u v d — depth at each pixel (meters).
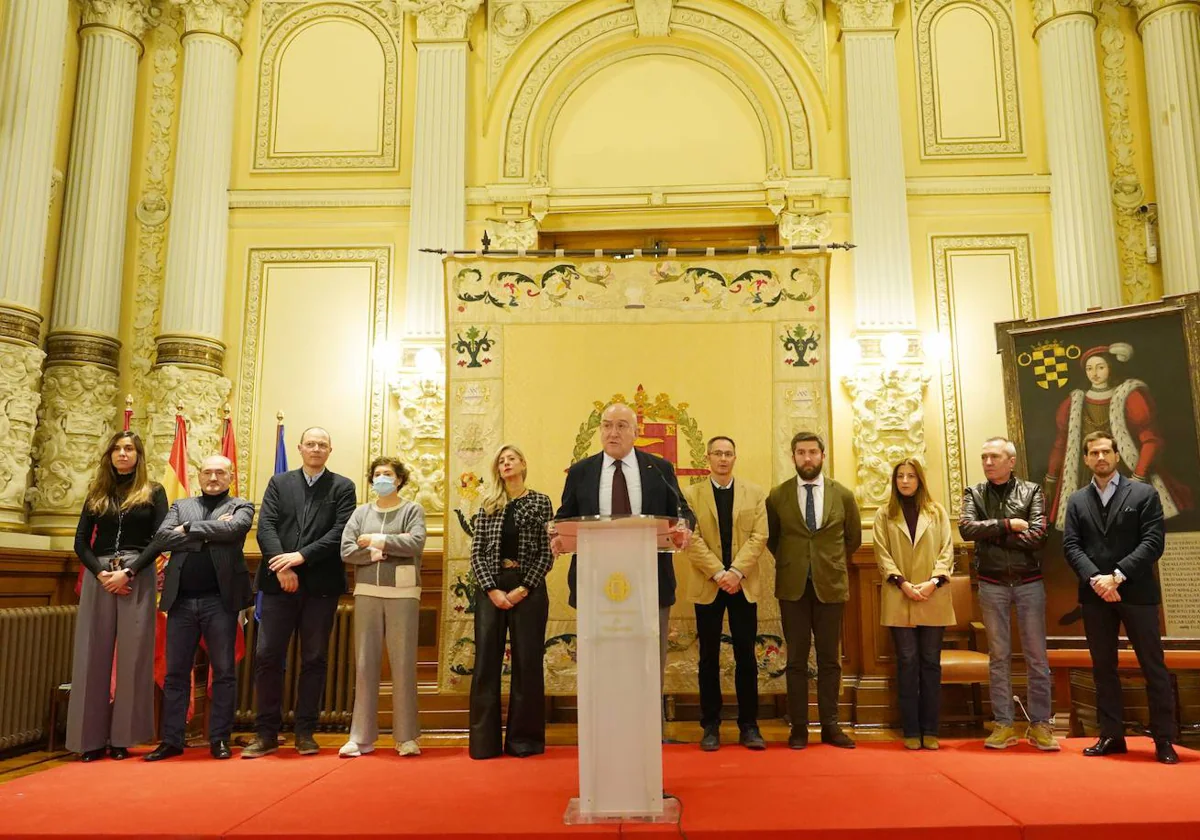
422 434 5.98
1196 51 6.10
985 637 5.36
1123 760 3.78
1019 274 6.20
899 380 5.93
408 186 6.46
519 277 5.34
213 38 6.48
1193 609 4.33
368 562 4.13
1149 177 6.24
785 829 2.73
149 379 6.17
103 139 6.25
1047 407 4.74
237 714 5.29
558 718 5.57
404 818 2.92
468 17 6.57
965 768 3.63
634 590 2.98
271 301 6.33
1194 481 4.41
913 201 6.30
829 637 4.24
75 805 3.11
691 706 5.52
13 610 4.57
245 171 6.52
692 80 6.62
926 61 6.51
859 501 5.83
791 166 6.39
